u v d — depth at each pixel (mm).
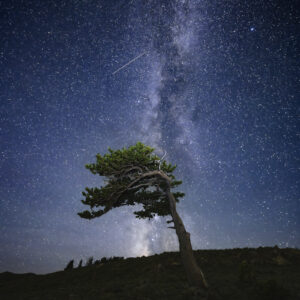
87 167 11977
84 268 18875
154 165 13102
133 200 13133
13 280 19734
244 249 17188
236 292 9562
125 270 15836
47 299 10734
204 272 13211
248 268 10930
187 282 11289
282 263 14094
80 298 10148
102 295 10281
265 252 15961
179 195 13430
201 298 9125
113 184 12219
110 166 12023
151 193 13008
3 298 12422
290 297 8727
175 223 11680
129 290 10609
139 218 13508
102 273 16172
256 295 9008
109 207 12422
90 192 11938
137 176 12430
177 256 17281
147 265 15945
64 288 13203
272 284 8930
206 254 16875
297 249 16609
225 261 14891
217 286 10367
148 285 10836
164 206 13125
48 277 17891
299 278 11352
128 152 11938
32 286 15820
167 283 11320
